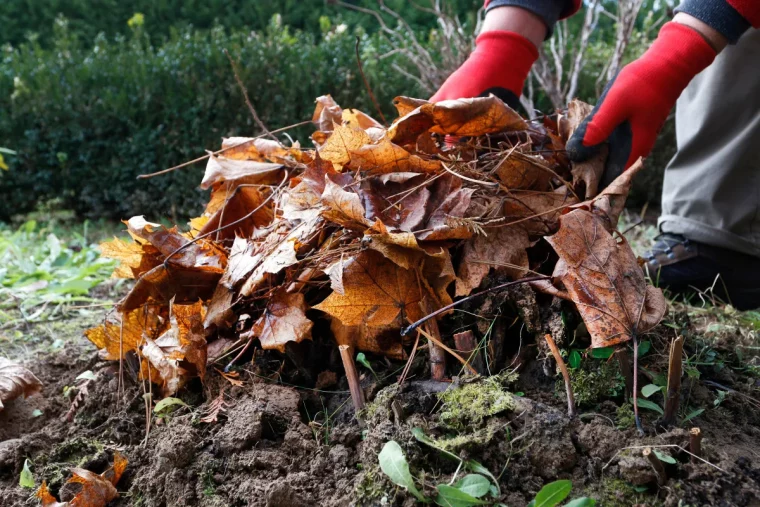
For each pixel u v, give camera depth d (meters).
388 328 0.91
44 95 2.96
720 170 1.29
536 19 1.15
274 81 2.85
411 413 0.84
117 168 2.96
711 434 0.84
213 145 2.89
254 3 4.62
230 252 1.00
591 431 0.81
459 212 0.91
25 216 3.07
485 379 0.85
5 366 1.07
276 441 0.87
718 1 1.01
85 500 0.85
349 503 0.78
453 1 3.82
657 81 1.02
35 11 4.54
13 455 0.94
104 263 1.76
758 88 1.25
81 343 1.29
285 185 1.07
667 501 0.75
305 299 0.96
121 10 4.60
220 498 0.82
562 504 0.77
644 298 0.85
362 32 3.43
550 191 1.00
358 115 1.14
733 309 1.32
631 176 0.94
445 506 0.75
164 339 0.95
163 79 2.91
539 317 0.90
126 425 0.96
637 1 2.29
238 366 0.97
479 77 1.13
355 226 0.89
